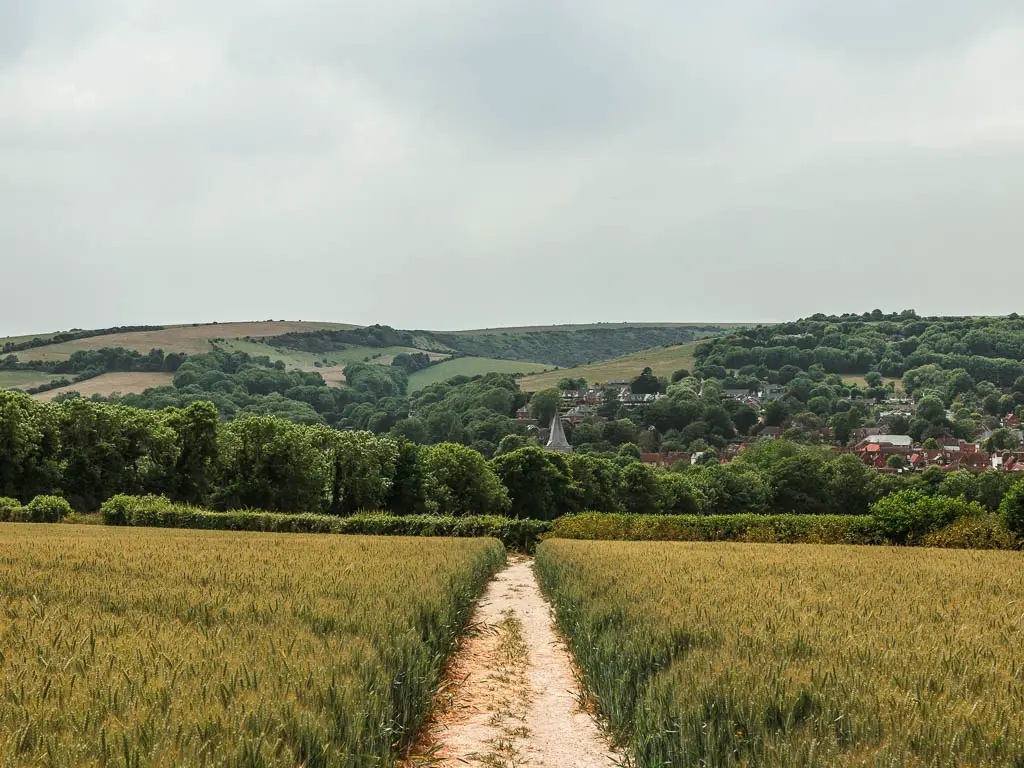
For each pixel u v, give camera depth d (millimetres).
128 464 84062
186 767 6715
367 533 57281
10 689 8391
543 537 56719
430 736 11859
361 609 13539
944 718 8031
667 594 16078
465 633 19766
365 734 8953
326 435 89750
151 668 9406
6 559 22734
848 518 53406
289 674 9266
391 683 10461
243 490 82875
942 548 38531
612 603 15469
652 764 9320
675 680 9938
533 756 10992
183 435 85000
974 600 17219
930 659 10633
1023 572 23922
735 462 154875
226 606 14094
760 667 9820
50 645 10523
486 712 13133
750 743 8242
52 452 78188
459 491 95500
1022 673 10156
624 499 115562
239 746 7160
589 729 12266
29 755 6781
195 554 25969
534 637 19969
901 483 137250
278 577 18812
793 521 54219
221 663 9672
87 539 34406
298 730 7875
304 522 57656
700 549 34469
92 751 6906
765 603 15469
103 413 81562
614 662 12438
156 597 14984
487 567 31484
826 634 12180
